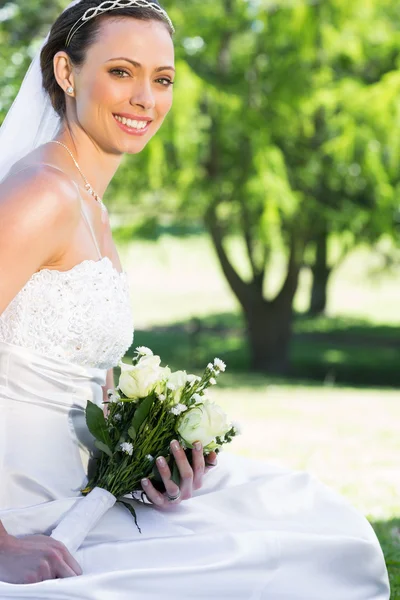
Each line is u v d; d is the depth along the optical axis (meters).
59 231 2.71
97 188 3.10
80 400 2.89
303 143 18.72
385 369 22.55
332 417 11.46
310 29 17.14
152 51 2.93
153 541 2.68
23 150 3.15
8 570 2.46
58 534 2.62
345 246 19.72
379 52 18.62
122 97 2.93
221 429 2.81
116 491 2.80
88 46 2.92
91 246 2.88
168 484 2.79
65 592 2.38
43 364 2.78
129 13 2.92
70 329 2.78
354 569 2.85
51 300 2.75
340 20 17.25
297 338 27.27
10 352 2.76
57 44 3.02
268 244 18.42
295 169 18.61
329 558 2.81
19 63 11.46
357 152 17.56
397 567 4.41
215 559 2.66
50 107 3.14
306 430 10.21
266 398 13.71
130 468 2.81
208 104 17.56
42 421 2.80
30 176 2.73
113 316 2.86
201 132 17.56
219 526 2.86
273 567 2.72
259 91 17.86
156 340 25.83
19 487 2.77
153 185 17.06
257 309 20.48
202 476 2.87
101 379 2.99
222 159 18.70
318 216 19.14
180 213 19.22
